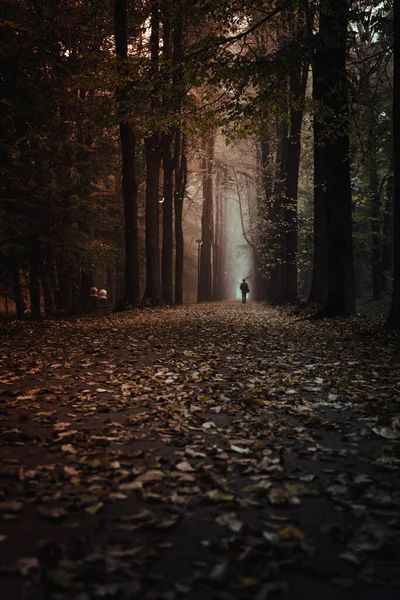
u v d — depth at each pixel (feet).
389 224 132.05
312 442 18.58
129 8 92.58
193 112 55.06
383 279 149.48
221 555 10.76
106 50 90.99
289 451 17.39
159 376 30.50
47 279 97.91
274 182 130.72
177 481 14.49
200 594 9.52
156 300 105.60
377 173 124.36
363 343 43.93
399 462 16.21
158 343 46.24
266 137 54.70
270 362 35.88
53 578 9.63
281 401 24.66
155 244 107.86
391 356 37.01
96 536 11.45
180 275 143.23
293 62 50.01
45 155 86.58
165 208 123.65
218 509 12.95
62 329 58.65
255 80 49.78
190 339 49.55
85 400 24.31
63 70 84.69
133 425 20.39
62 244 87.92
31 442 17.84
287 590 9.64
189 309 105.09
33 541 11.19
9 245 83.56
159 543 11.17
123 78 54.95
